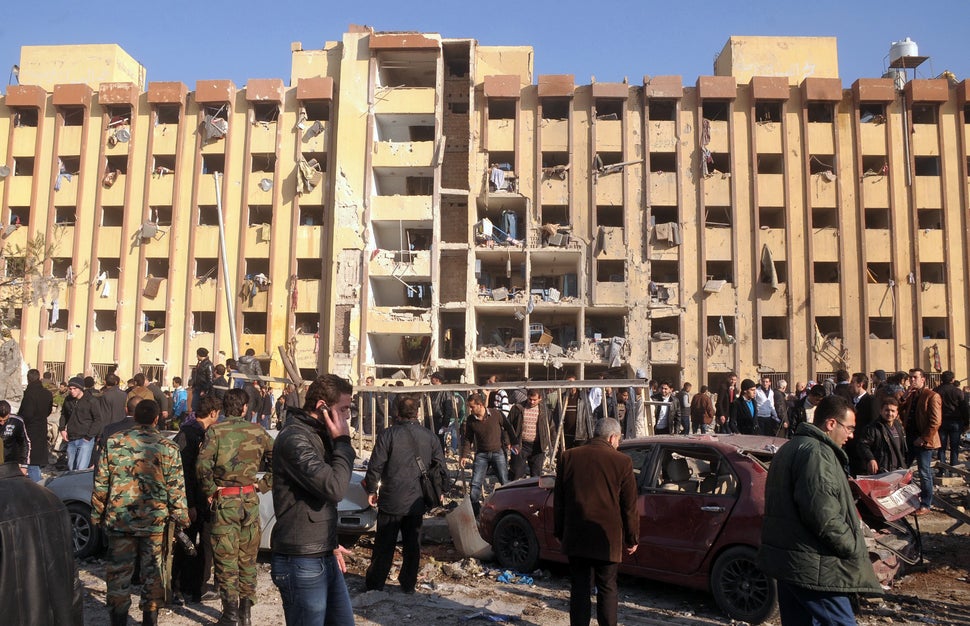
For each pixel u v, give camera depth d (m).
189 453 6.41
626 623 6.47
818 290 34.84
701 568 6.82
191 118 38.09
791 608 4.30
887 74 38.94
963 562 8.65
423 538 9.95
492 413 10.91
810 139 35.88
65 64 41.28
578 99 36.75
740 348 34.59
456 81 39.59
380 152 36.59
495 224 38.06
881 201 35.38
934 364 33.94
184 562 6.72
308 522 4.17
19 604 3.13
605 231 35.47
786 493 4.32
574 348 35.03
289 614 4.12
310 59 38.75
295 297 36.06
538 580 7.99
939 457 12.37
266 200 37.00
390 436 7.25
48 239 37.47
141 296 36.72
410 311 35.91
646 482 7.52
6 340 28.45
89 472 8.57
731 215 35.56
